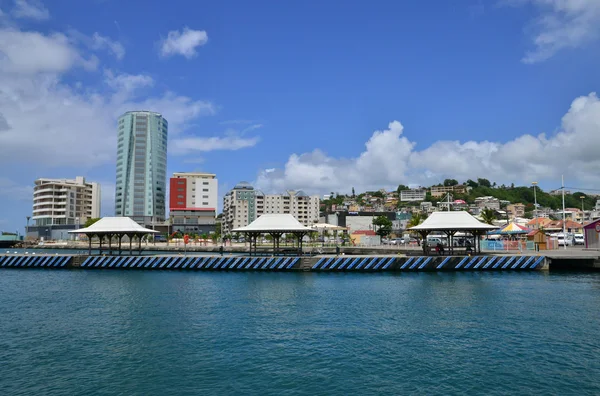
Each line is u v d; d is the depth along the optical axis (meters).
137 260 73.69
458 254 69.50
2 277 64.88
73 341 28.59
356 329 31.06
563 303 39.00
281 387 20.72
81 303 42.12
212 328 31.78
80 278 62.66
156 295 46.50
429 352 25.64
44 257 76.62
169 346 27.34
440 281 54.50
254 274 65.06
